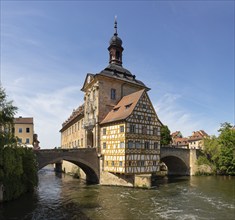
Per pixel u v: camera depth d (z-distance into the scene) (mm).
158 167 35719
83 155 34906
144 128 34469
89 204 22516
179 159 50125
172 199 24859
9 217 18219
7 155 21641
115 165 33344
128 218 18297
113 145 34125
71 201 23703
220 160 51094
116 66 43344
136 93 36906
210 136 55250
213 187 33312
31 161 26953
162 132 64125
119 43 44875
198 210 20625
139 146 33469
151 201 23891
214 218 18438
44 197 25438
